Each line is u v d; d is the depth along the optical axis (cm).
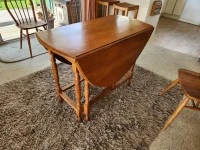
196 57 277
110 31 140
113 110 164
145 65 244
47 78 202
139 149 129
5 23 333
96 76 121
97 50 110
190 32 386
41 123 145
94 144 131
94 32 136
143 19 288
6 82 191
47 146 127
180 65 250
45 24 242
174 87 199
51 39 121
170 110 168
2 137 131
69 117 153
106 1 286
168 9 471
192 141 138
